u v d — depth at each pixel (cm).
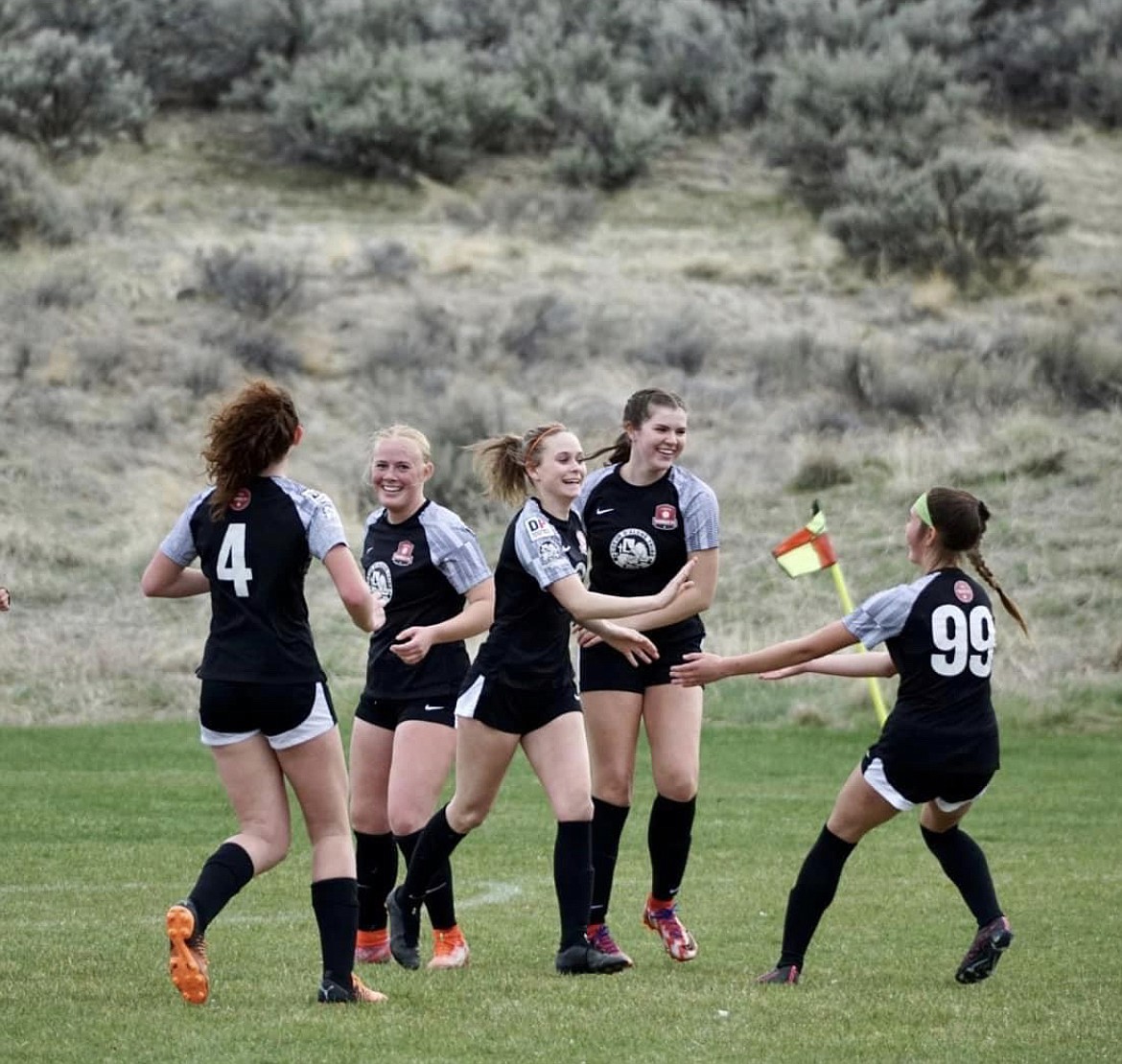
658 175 14650
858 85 14375
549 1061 2197
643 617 2995
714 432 10488
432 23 16375
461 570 3025
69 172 13712
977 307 12375
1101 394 10562
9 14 14625
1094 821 4822
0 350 10875
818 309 12319
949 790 2675
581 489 3105
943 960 2992
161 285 12006
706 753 6169
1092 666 7612
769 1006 2558
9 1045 2252
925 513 2738
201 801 5031
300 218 13538
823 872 2756
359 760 3075
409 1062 2183
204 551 2470
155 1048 2239
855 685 7206
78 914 3366
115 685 7575
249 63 15500
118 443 10100
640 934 3316
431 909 2959
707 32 15888
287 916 3409
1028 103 15825
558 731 2862
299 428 2491
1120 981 2784
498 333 11612
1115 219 13925
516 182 14488
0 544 8925
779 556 5694
